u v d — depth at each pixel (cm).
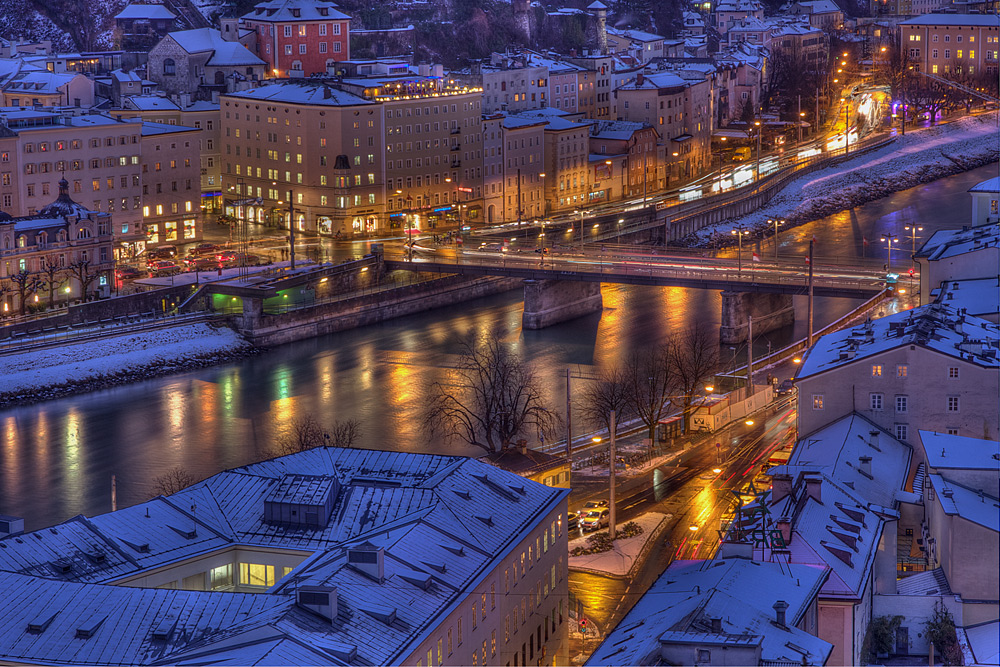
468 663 13188
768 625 12356
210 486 15250
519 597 14675
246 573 14312
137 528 14275
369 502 14725
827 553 14200
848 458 17362
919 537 16750
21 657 11831
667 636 11744
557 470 19712
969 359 18950
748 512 14362
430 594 12812
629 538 19125
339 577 12512
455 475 15375
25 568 13312
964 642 14325
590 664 12050
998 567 14575
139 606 12388
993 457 16375
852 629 13500
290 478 14950
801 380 19425
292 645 11262
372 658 11475
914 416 19138
